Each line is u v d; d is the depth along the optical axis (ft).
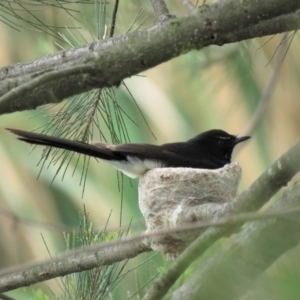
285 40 33.40
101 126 52.31
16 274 28.55
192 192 30.01
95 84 20.90
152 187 30.35
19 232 60.34
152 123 59.41
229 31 20.77
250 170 58.65
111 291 28.50
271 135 57.77
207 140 35.96
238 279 18.21
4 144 61.52
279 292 13.03
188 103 57.82
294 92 54.44
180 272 23.29
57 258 18.24
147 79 59.00
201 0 45.65
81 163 61.72
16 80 22.35
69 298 28.12
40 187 61.98
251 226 19.74
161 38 20.62
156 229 29.53
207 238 22.08
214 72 45.19
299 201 20.10
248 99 49.98
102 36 30.42
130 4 38.91
